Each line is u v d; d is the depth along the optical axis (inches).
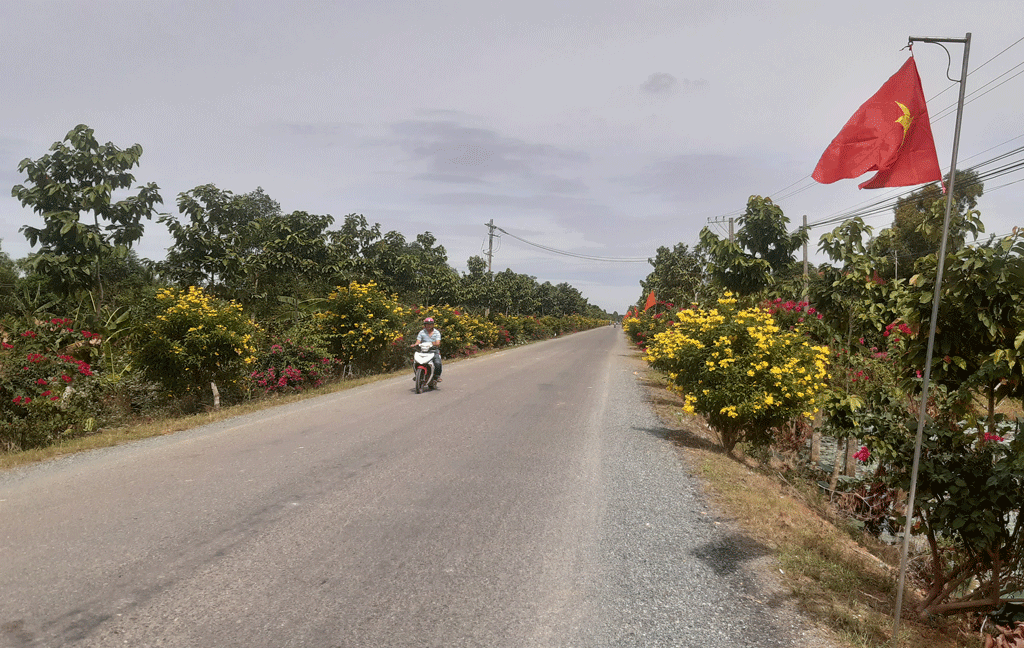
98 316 526.9
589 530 181.8
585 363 856.9
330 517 181.8
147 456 250.4
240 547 155.9
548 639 117.8
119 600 124.8
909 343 160.4
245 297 627.8
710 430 377.4
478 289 1430.9
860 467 315.6
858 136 160.2
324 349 546.0
